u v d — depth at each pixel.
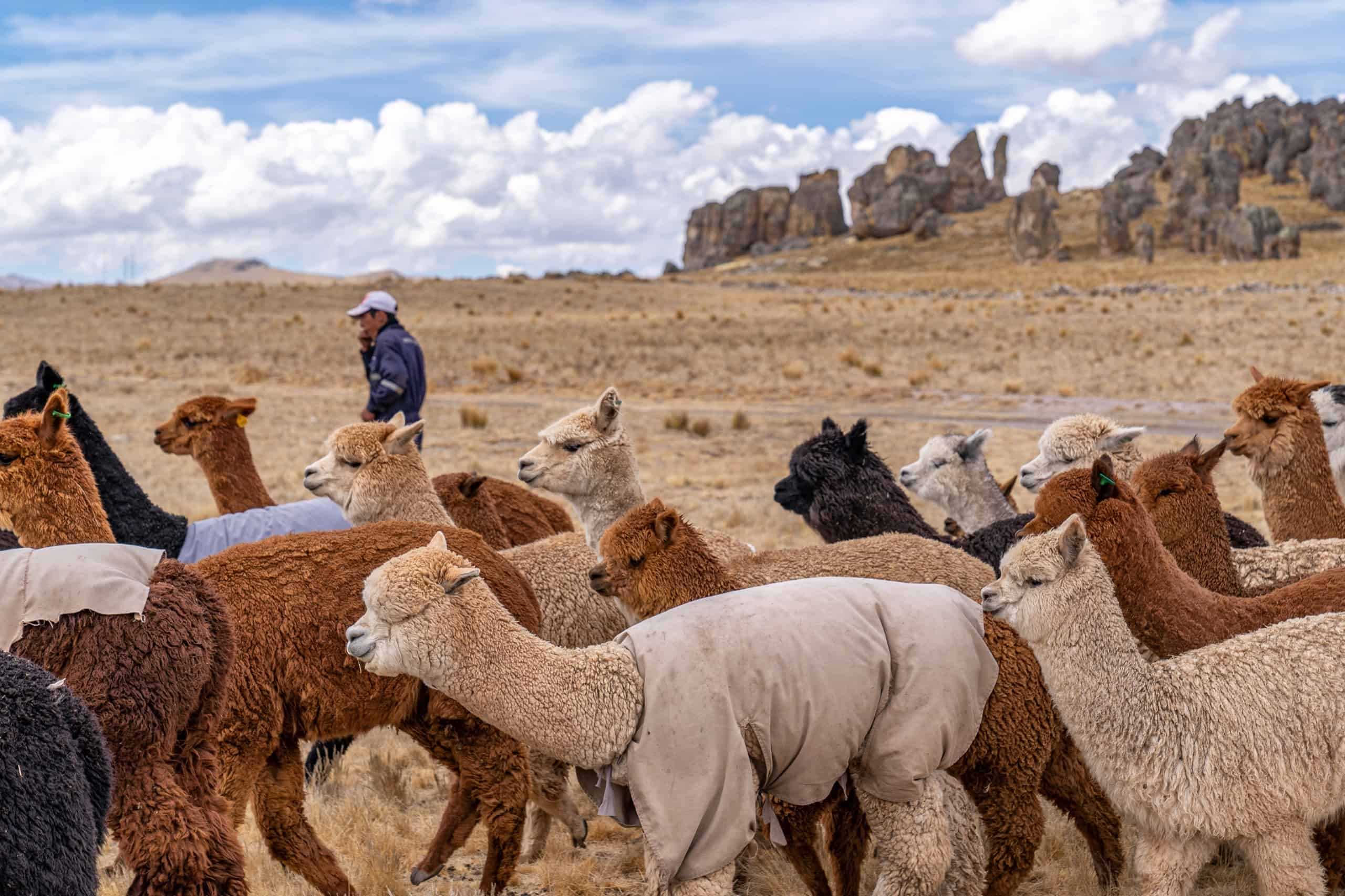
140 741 4.38
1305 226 135.38
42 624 4.41
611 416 6.69
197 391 35.69
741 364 41.72
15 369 42.09
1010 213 136.75
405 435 6.78
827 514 7.31
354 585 5.36
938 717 4.64
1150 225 123.94
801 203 173.50
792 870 5.93
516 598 5.71
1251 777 4.50
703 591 5.08
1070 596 4.63
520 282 100.19
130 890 4.38
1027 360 40.00
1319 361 36.16
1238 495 16.48
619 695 4.54
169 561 4.78
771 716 4.48
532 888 6.08
